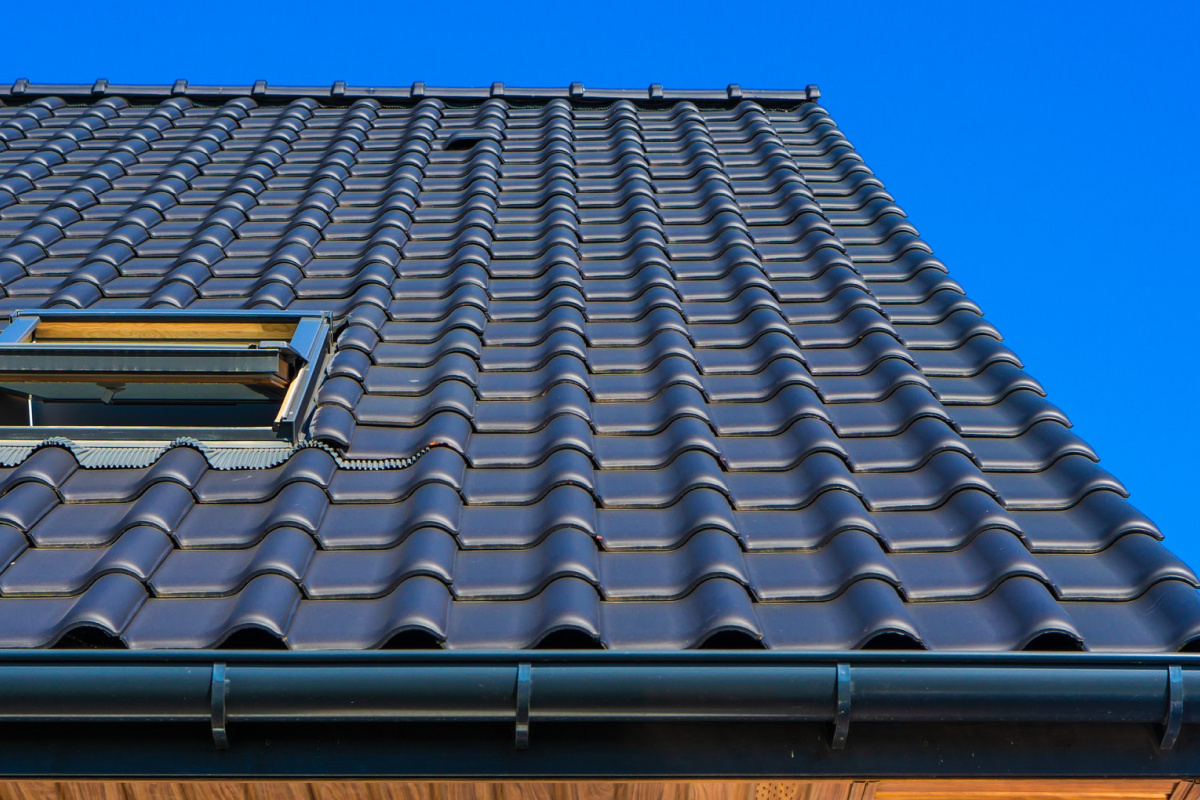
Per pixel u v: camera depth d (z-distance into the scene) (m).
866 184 7.45
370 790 3.81
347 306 5.75
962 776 3.62
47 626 3.60
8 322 5.64
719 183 7.34
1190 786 3.87
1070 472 4.44
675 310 5.77
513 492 4.31
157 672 3.42
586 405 4.89
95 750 3.59
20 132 8.66
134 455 4.45
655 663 3.45
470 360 5.26
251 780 3.62
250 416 4.89
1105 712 3.47
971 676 3.46
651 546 4.05
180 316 5.35
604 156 8.06
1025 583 3.79
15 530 4.00
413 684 3.42
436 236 6.70
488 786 3.80
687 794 3.86
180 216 6.95
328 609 3.73
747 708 3.46
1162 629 3.62
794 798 3.85
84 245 6.61
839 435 4.78
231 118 8.91
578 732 3.67
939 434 4.62
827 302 5.95
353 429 4.73
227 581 3.83
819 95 9.31
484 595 3.79
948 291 6.01
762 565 3.98
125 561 3.79
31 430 4.51
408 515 4.12
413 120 8.87
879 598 3.71
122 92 9.47
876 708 3.46
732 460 4.55
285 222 6.87
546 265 6.24
